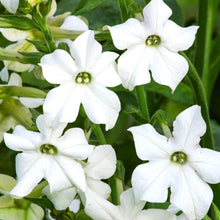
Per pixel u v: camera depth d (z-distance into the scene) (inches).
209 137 26.1
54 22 25.3
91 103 23.1
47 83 28.1
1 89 24.3
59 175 23.0
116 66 23.2
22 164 23.1
